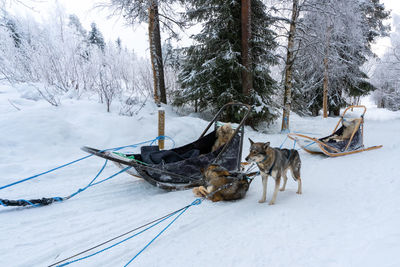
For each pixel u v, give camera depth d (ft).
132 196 12.76
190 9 32.65
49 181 14.40
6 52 32.04
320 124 43.09
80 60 33.60
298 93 46.80
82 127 21.93
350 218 8.73
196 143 17.35
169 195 12.98
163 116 21.48
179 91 37.40
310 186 13.37
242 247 7.51
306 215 9.40
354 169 15.66
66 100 27.14
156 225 9.51
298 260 6.49
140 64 40.63
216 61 31.04
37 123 19.92
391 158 17.25
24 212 10.57
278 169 11.14
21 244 8.16
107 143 21.03
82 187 13.79
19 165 15.55
